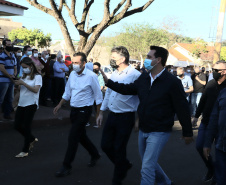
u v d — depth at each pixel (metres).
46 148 6.00
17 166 4.91
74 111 4.65
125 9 11.84
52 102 11.43
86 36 12.70
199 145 4.39
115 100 4.11
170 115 3.46
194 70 11.38
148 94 3.47
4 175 4.50
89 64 6.37
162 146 3.45
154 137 3.43
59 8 12.03
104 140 4.24
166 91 3.38
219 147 3.19
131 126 4.14
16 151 5.68
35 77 5.20
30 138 5.37
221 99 3.23
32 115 5.29
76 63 4.55
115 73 4.32
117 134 4.12
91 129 7.88
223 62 3.96
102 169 4.95
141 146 3.66
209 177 4.66
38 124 7.66
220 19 19.16
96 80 4.67
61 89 10.97
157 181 4.00
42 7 11.97
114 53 4.18
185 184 4.54
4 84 7.03
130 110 4.09
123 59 4.19
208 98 4.30
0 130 7.04
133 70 4.21
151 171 3.42
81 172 4.77
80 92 4.60
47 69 10.26
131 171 4.95
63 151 5.86
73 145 4.55
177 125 9.12
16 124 5.25
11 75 7.28
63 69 10.80
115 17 11.98
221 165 3.19
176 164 5.44
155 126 3.42
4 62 7.01
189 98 12.01
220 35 19.22
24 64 5.13
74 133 4.57
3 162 5.05
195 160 5.72
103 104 4.53
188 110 3.41
